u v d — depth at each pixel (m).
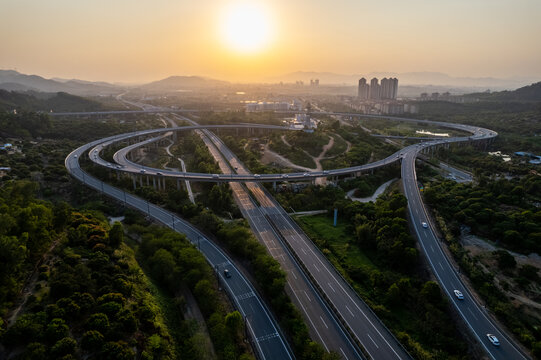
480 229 196.75
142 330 107.00
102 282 119.75
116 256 143.00
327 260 170.25
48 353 86.81
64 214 154.38
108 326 97.56
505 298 141.38
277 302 131.38
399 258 167.50
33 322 92.75
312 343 109.56
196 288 134.62
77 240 145.12
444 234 188.00
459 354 117.69
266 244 186.62
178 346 113.12
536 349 112.00
